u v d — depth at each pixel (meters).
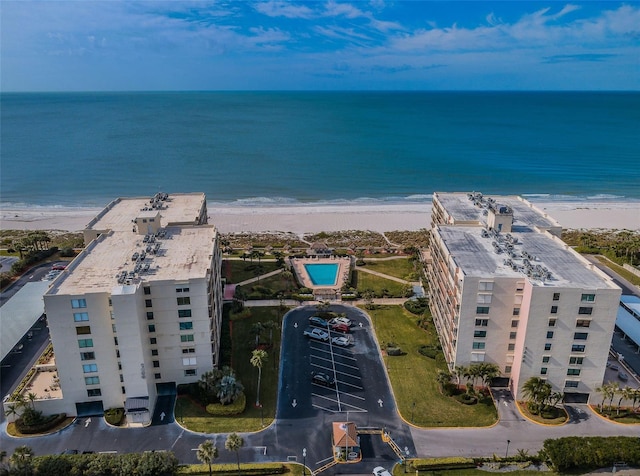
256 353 89.19
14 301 116.62
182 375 90.25
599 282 83.19
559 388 87.19
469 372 88.56
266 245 169.50
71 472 70.38
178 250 99.06
